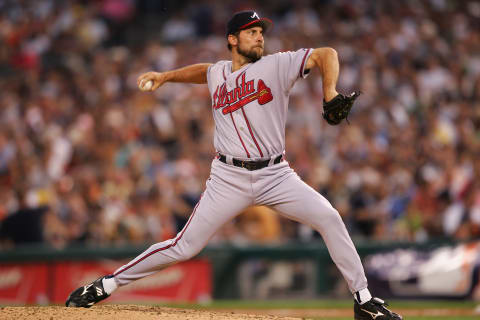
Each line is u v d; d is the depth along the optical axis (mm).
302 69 15320
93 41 59594
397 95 51531
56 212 35031
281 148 15898
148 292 32594
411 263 34031
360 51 55562
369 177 39625
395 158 43344
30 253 32250
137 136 44469
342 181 38125
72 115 48156
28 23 59719
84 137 44906
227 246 33688
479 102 52125
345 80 51781
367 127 45781
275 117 15641
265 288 33719
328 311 27828
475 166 39688
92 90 51062
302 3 62344
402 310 29078
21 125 47094
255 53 15750
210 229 16016
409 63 55375
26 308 15891
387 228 37562
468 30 62500
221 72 16219
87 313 15320
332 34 58031
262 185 15766
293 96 48250
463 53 57875
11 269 32156
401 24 59750
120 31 62594
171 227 35281
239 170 15719
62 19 60188
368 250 34469
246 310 28344
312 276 33938
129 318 14984
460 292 33281
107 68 53469
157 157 40688
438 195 39344
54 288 32156
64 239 34312
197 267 33344
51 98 49719
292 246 33969
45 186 37031
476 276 33156
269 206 16188
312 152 42406
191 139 45375
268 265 33875
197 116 46438
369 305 15867
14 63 57125
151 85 17203
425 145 44406
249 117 15555
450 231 37875
